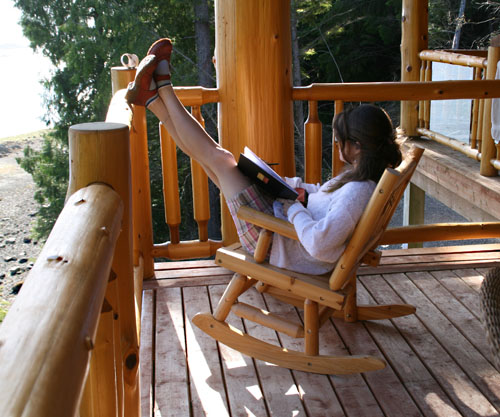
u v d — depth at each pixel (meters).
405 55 6.41
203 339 2.52
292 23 14.52
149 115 13.85
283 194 2.14
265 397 2.12
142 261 2.95
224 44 2.90
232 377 2.24
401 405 2.08
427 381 2.22
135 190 2.83
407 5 6.26
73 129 1.13
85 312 0.71
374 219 1.86
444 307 2.79
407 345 2.46
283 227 2.03
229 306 2.33
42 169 15.48
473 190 4.80
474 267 3.22
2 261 15.95
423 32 6.29
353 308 2.62
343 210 1.89
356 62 16.41
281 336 2.54
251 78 2.89
